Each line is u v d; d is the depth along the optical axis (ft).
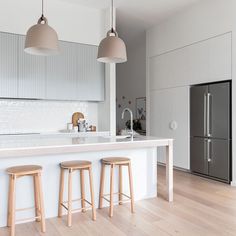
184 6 16.43
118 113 28.89
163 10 17.03
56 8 15.62
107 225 8.77
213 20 15.01
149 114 20.35
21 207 9.01
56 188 9.62
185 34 16.98
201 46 15.81
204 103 15.48
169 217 9.46
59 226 8.70
